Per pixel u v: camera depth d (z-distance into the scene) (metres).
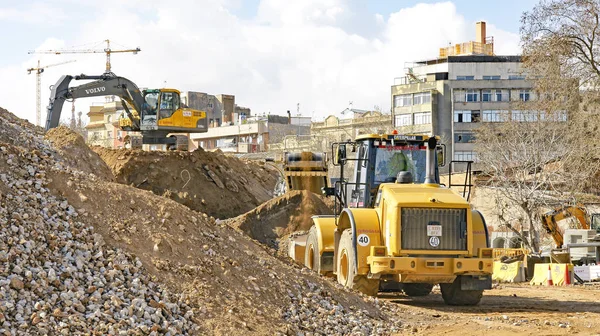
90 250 10.34
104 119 126.19
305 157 35.12
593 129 42.75
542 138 41.16
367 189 17.28
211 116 129.00
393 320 13.62
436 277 15.37
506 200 41.81
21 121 17.38
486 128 50.66
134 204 12.08
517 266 28.25
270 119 121.69
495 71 95.00
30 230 9.95
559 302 17.86
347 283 16.23
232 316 10.50
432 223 15.38
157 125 39.94
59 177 11.68
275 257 14.42
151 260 10.91
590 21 42.12
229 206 38.38
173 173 37.66
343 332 11.88
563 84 42.56
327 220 18.55
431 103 91.06
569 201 37.66
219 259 12.02
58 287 9.18
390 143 17.56
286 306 12.04
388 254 15.43
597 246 31.28
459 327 13.22
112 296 9.43
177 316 9.84
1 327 8.05
